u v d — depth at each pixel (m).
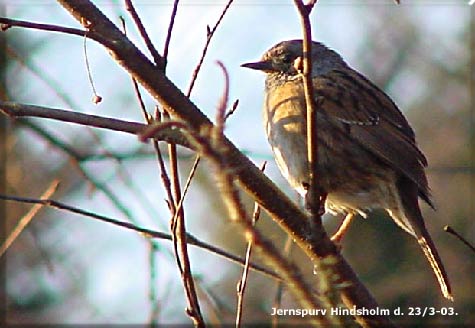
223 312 11.76
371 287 16.27
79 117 7.85
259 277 15.78
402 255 16.41
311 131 8.09
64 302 17.45
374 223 16.55
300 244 8.41
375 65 20.41
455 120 19.27
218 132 5.91
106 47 7.94
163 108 8.01
